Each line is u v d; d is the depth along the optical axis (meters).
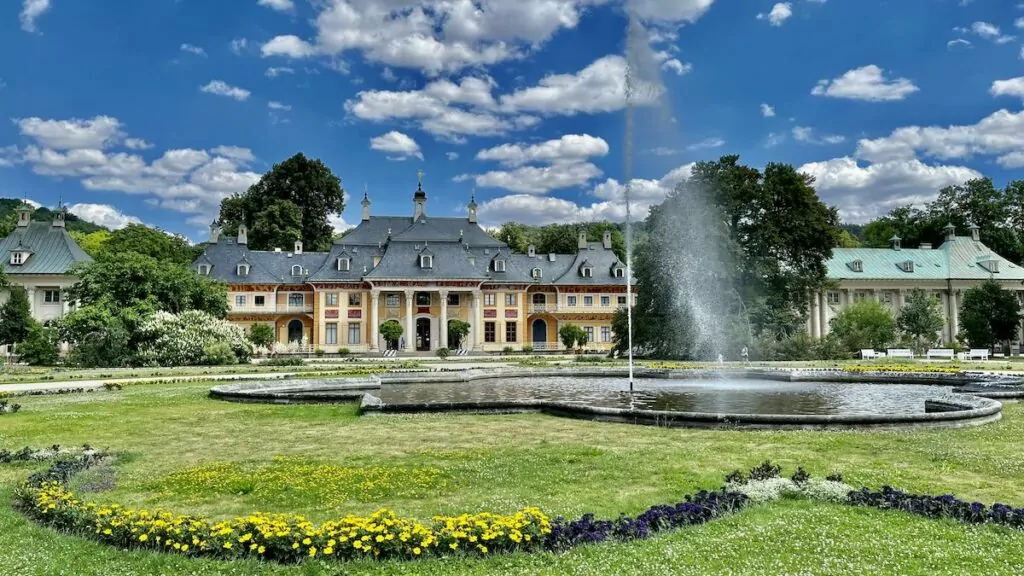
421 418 16.61
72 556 7.04
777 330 48.81
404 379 27.25
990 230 86.31
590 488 9.47
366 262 74.69
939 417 14.33
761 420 14.12
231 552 7.04
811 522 7.79
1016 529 7.51
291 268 74.06
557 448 12.31
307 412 18.28
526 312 77.19
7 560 6.89
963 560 6.63
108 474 10.65
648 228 51.94
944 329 80.25
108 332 42.38
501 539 7.06
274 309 71.75
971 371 31.25
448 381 28.06
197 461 11.70
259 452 12.46
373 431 14.73
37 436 14.57
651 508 7.86
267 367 39.62
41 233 68.75
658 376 29.94
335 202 96.25
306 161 92.50
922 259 81.69
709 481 9.77
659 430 14.25
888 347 52.97
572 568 6.53
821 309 76.62
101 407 19.77
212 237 75.88
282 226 87.19
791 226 51.84
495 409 17.20
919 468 10.51
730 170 52.09
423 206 83.81
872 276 78.88
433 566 6.71
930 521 7.83
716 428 14.27
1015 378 24.72
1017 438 13.05
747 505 8.44
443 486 9.75
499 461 11.27
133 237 81.38
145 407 19.70
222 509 8.75
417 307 72.62
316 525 7.84
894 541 7.15
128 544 7.39
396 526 7.32
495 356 61.28
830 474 10.02
